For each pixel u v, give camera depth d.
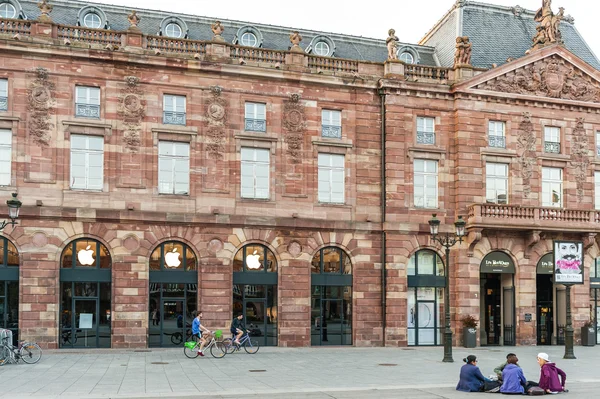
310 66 39.47
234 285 37.00
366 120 39.81
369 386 23.27
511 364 22.30
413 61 44.81
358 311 38.62
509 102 41.62
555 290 42.66
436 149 40.47
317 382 24.09
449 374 26.69
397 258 39.25
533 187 41.66
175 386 22.72
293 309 37.53
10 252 33.72
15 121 34.03
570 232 41.31
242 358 31.58
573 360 32.97
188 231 36.25
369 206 39.31
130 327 34.94
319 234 38.38
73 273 34.53
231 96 37.56
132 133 35.75
